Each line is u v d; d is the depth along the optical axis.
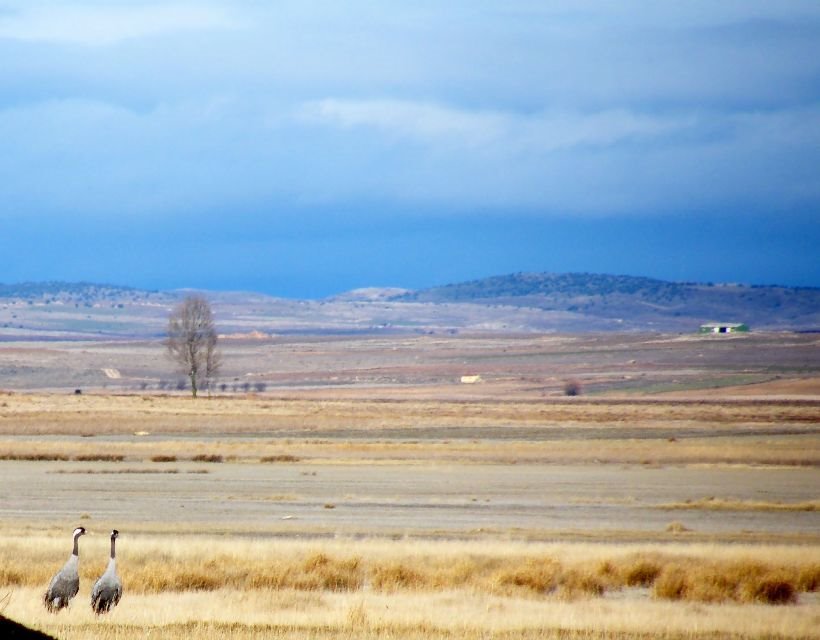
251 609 89.75
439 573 113.56
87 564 113.38
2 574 105.88
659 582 110.88
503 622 84.75
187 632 75.62
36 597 92.56
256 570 110.00
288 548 128.38
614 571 117.44
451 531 164.62
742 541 158.00
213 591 102.62
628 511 192.62
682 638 81.75
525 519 180.75
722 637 82.81
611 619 88.50
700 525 176.50
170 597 96.44
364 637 75.62
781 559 125.06
